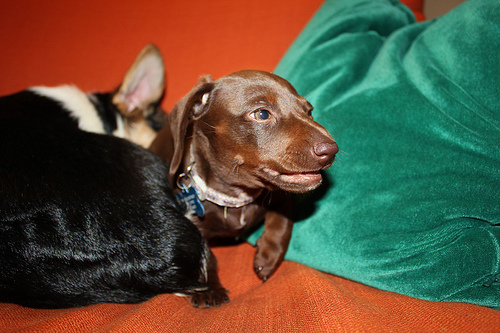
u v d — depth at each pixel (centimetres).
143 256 38
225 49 62
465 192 39
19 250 36
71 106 60
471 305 35
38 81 63
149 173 43
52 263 37
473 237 37
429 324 30
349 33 55
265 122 40
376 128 46
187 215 46
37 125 47
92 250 37
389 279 38
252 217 47
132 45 63
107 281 38
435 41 46
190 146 47
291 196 47
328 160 37
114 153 44
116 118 65
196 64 62
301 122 39
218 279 44
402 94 45
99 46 63
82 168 41
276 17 61
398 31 52
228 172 43
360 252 41
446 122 42
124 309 38
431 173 42
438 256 37
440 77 44
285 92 41
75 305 38
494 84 41
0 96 61
